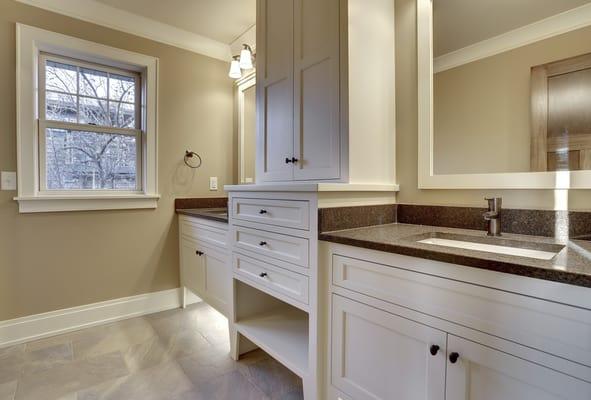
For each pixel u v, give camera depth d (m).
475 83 1.40
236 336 1.83
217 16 2.42
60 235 2.20
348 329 1.20
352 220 1.39
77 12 2.19
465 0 1.43
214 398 1.51
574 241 1.08
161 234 2.62
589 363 0.68
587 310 0.68
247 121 2.82
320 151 1.50
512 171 1.30
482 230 1.34
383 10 1.57
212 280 2.19
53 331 2.17
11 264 2.04
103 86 2.42
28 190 2.06
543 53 1.23
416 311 0.98
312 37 1.54
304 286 1.34
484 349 0.83
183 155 2.71
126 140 2.51
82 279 2.29
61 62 2.24
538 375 0.75
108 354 1.90
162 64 2.58
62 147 2.24
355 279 1.17
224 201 2.93
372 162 1.49
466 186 1.41
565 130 1.17
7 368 1.75
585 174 1.12
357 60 1.41
